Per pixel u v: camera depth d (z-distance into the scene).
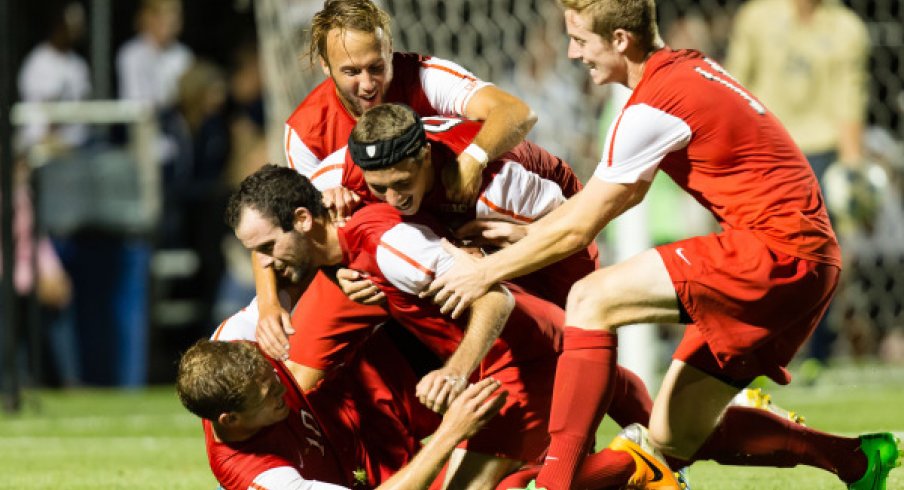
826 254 12.65
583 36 13.05
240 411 11.78
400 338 13.60
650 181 12.84
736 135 12.59
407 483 11.88
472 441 12.82
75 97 36.06
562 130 30.92
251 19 37.81
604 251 29.38
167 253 34.31
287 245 12.51
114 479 16.55
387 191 12.38
